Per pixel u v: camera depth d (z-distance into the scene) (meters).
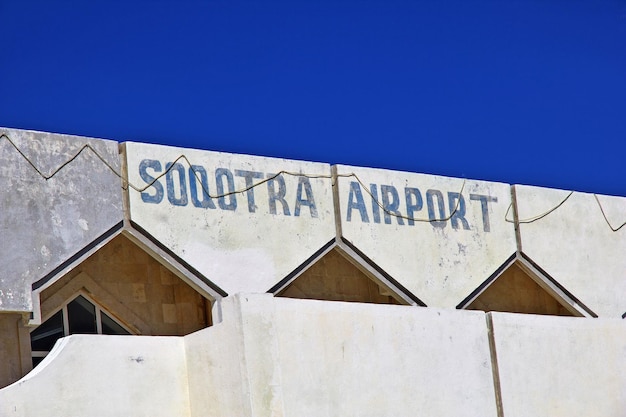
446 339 23.03
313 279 27.14
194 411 21.31
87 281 24.89
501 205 28.33
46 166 23.17
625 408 24.73
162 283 25.80
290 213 25.52
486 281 27.62
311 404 21.06
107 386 20.80
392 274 26.42
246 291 24.61
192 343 21.52
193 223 24.38
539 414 23.69
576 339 24.61
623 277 29.52
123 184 23.97
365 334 22.02
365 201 26.48
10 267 22.44
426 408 22.41
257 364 20.53
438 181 27.56
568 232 29.05
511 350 23.73
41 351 24.34
